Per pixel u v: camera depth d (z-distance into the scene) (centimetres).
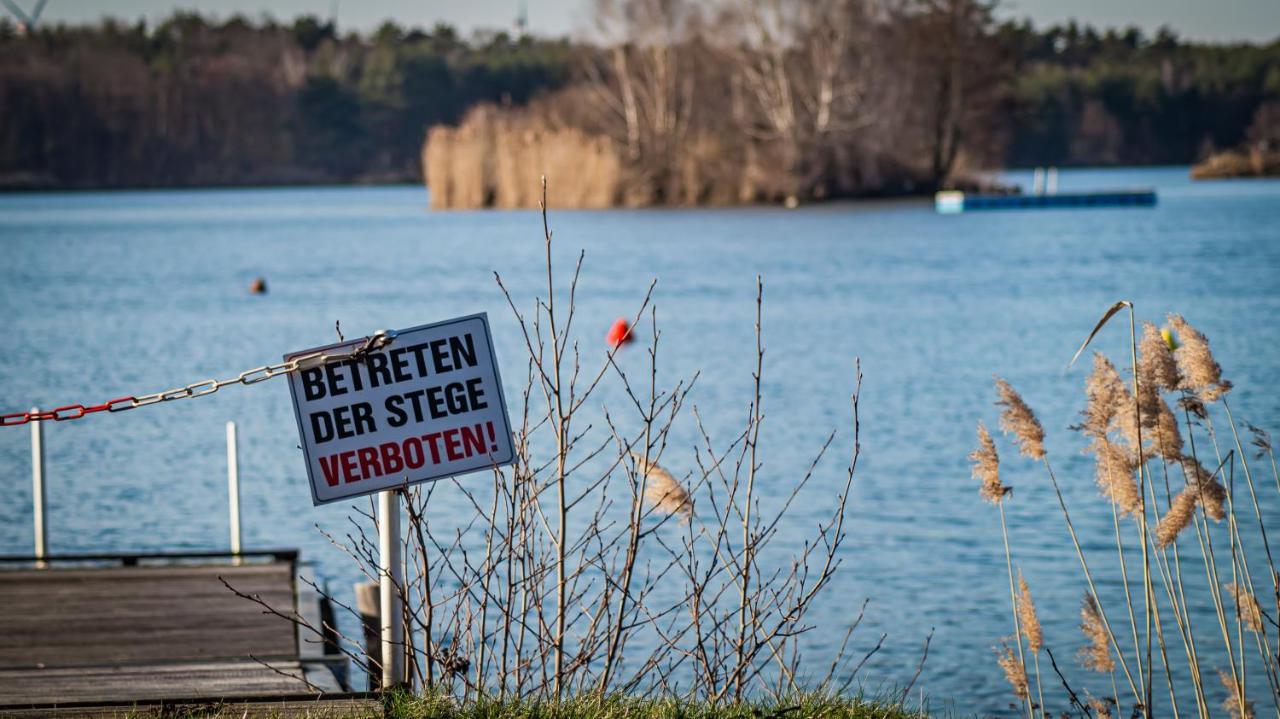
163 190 12356
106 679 821
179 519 1527
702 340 2881
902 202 7669
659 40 7175
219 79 12488
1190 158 13562
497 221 6631
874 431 1900
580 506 1388
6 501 1627
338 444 553
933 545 1300
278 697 615
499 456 564
